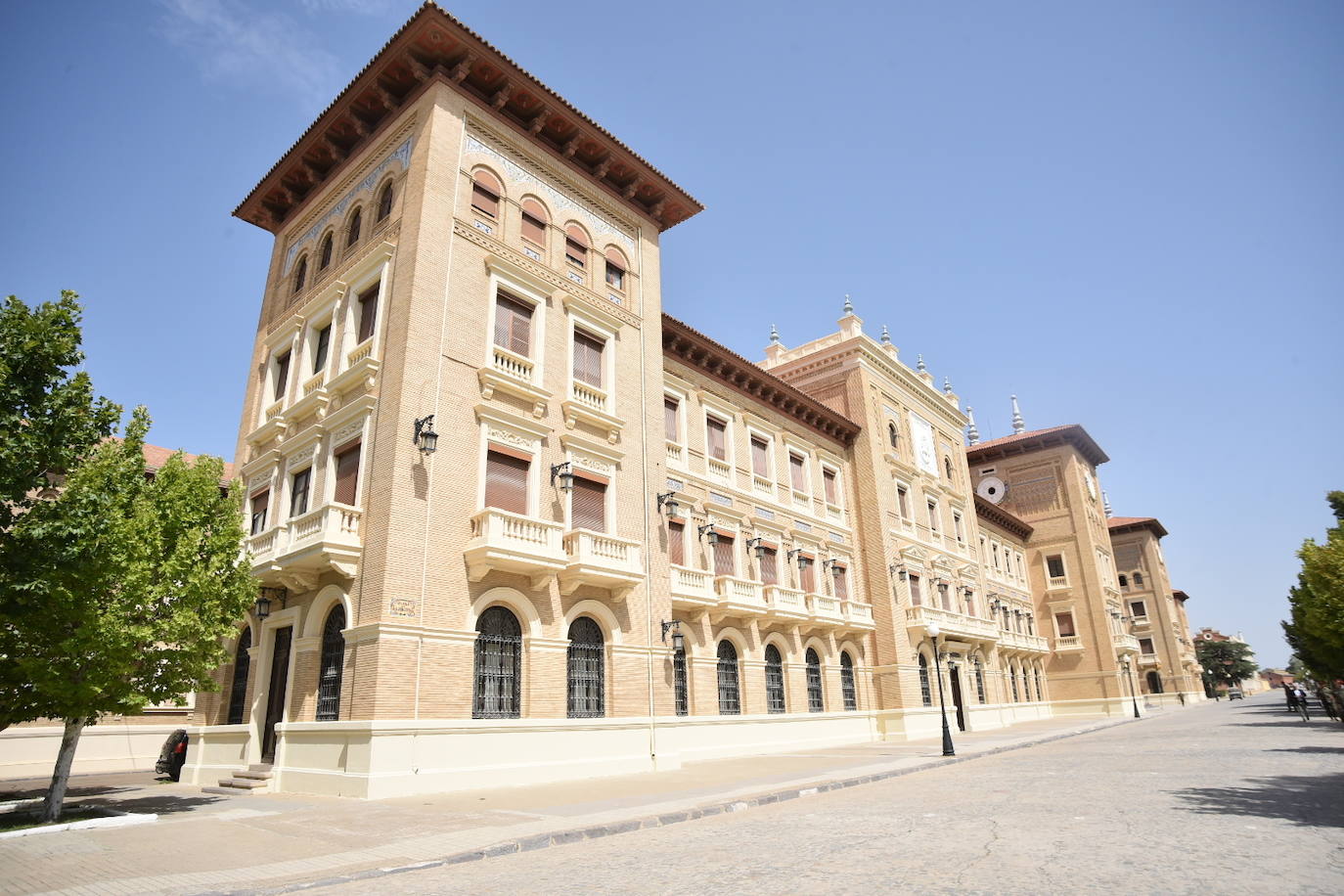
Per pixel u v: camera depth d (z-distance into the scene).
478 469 18.91
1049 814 11.13
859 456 36.91
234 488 21.89
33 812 14.58
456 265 19.95
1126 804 11.73
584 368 23.03
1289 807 10.86
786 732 27.91
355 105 22.95
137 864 9.23
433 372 18.62
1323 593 29.00
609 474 22.34
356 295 21.38
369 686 15.76
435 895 7.67
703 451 28.73
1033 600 57.03
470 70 21.69
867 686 33.12
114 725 28.97
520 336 21.39
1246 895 6.39
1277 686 164.25
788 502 32.31
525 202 22.56
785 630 29.59
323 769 16.25
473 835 10.59
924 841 9.37
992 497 60.00
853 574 34.69
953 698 38.69
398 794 15.20
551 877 8.28
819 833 10.33
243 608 15.91
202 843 10.55
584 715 19.69
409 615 16.55
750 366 31.05
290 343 23.98
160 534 14.98
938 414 45.50
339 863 9.06
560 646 19.25
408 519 17.12
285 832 11.31
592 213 24.70
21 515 13.19
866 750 26.31
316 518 17.92
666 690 21.94
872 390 38.62
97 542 13.59
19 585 12.34
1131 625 63.75
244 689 21.44
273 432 22.64
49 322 13.38
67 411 13.30
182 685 14.90
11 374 13.00
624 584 20.78
